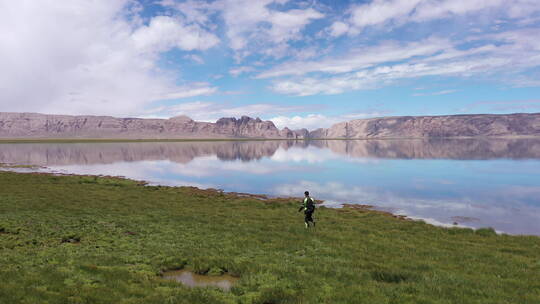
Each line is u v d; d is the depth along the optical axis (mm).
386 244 19766
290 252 17484
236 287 12047
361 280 12977
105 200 34188
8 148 192625
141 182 56062
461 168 78250
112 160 110750
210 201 37500
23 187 41125
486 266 15766
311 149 190625
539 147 174750
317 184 56188
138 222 23781
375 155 128875
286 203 37875
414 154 131625
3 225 20531
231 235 20656
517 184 54125
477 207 37531
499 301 10812
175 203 34594
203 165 93438
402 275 13578
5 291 10156
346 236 21578
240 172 75250
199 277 13805
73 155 134750
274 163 98438
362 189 50688
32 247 16469
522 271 15031
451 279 13234
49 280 11539
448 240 21844
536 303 10969
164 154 145625
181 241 18859
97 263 14117
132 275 12805
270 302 10992
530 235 24578
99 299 10250
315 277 13188
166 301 10406
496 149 160375
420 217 32719
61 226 21203
